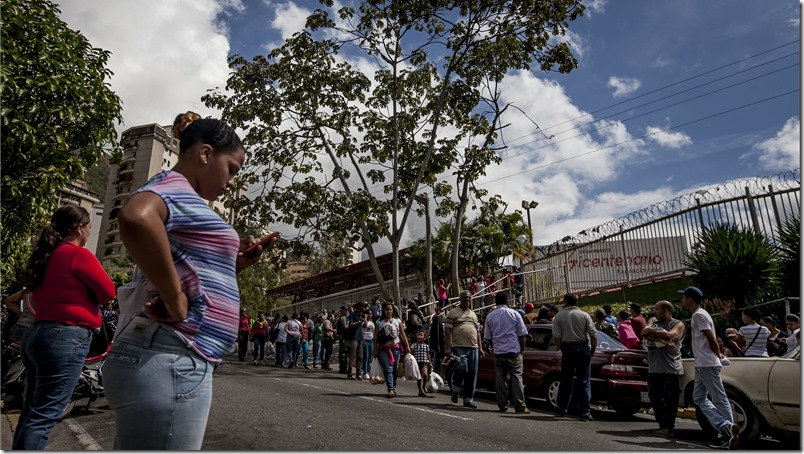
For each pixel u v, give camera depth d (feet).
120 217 5.12
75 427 20.65
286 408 25.80
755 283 38.06
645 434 23.56
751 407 21.52
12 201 25.18
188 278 5.64
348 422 22.33
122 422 5.40
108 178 269.44
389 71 66.80
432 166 65.16
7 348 21.71
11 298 21.02
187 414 5.53
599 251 55.88
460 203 66.80
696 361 21.81
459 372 29.66
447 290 81.46
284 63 63.87
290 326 61.36
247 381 39.34
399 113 67.21
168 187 5.64
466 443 19.22
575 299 28.60
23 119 24.27
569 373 27.89
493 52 62.39
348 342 48.39
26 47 25.52
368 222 61.67
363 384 41.70
